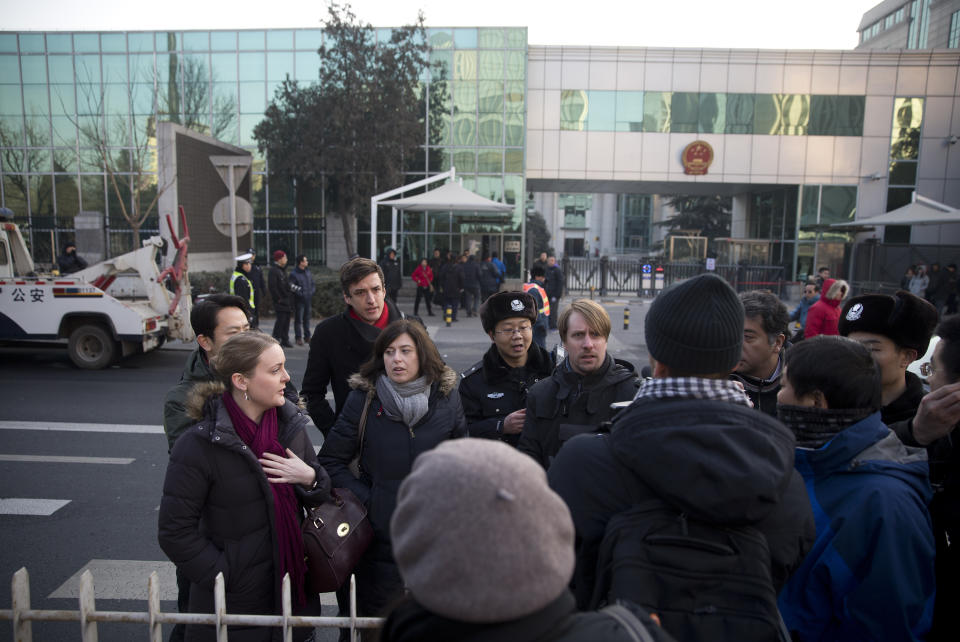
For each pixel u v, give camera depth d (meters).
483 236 22.45
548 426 2.53
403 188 14.31
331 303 15.05
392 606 1.10
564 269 22.89
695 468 1.15
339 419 2.68
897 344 2.12
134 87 22.59
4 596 3.43
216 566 2.04
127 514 4.51
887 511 1.48
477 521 0.81
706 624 1.12
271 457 2.16
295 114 20.20
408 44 19.25
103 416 6.93
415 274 16.48
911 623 1.48
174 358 10.27
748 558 1.18
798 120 23.41
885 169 23.56
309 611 2.33
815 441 1.66
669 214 69.75
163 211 16.50
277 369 2.15
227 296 2.64
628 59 23.27
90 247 21.89
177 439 2.25
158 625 1.78
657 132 23.55
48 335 9.05
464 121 22.00
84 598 1.75
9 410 7.13
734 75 23.25
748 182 23.75
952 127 23.20
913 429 1.80
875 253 21.64
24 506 4.62
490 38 21.70
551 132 23.62
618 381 2.53
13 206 23.39
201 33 22.20
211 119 22.42
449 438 2.60
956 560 1.82
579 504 1.34
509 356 3.14
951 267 17.47
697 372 1.35
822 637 1.56
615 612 0.98
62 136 23.02
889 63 23.05
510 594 0.80
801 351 1.72
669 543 1.18
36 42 22.67
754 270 23.58
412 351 2.55
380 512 2.46
